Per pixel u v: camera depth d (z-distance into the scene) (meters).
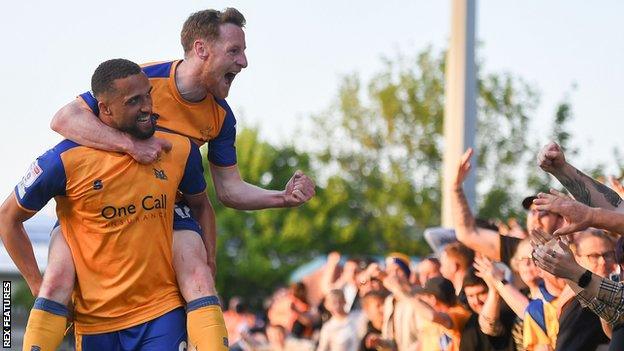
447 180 10.98
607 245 5.99
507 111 24.84
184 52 5.66
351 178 31.42
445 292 7.87
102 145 5.27
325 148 31.34
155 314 5.36
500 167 24.80
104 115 5.30
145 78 5.29
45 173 5.25
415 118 28.14
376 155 30.30
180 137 5.52
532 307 6.68
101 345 5.39
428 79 28.05
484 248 7.67
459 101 11.02
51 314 5.27
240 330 16.00
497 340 7.23
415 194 28.33
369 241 32.22
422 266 8.88
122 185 5.27
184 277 5.42
